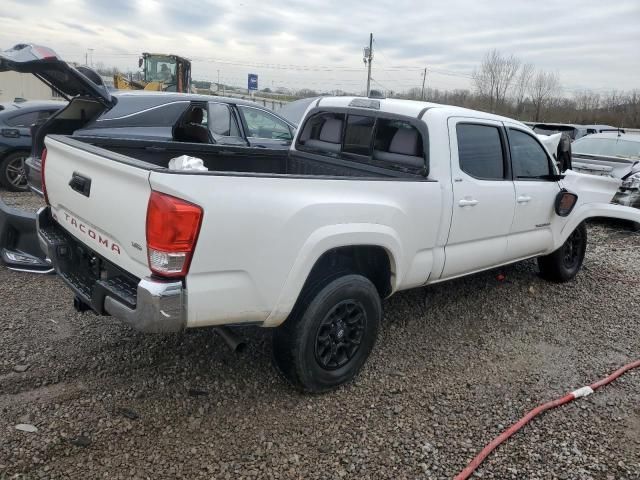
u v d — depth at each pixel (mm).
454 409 3367
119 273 2947
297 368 3211
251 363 3717
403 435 3074
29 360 3527
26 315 4164
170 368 3580
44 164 3732
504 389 3643
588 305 5320
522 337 4504
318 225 3037
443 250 4035
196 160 3016
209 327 2908
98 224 2977
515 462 2900
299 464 2787
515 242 4801
